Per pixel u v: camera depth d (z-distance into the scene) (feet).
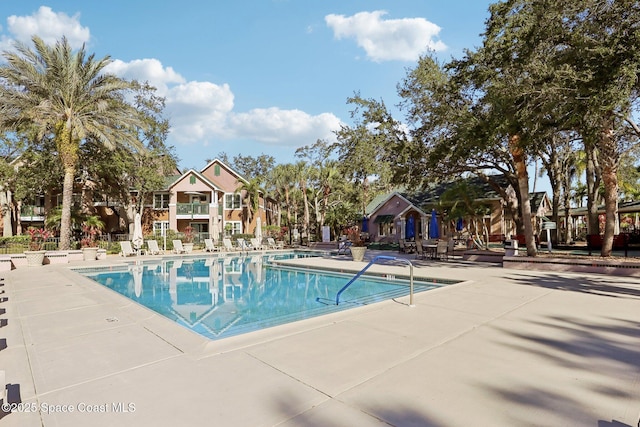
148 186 98.84
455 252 66.54
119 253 77.82
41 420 9.35
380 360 13.33
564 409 9.71
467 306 22.38
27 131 80.07
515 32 43.73
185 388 11.09
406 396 10.48
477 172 75.72
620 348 14.55
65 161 64.49
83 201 100.42
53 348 15.01
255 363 13.09
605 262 37.55
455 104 58.03
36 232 63.67
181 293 35.65
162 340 15.98
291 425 9.00
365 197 121.39
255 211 118.83
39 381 11.74
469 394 10.59
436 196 110.11
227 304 30.22
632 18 29.84
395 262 54.29
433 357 13.60
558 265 40.70
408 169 67.56
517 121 38.78
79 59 65.82
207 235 112.06
